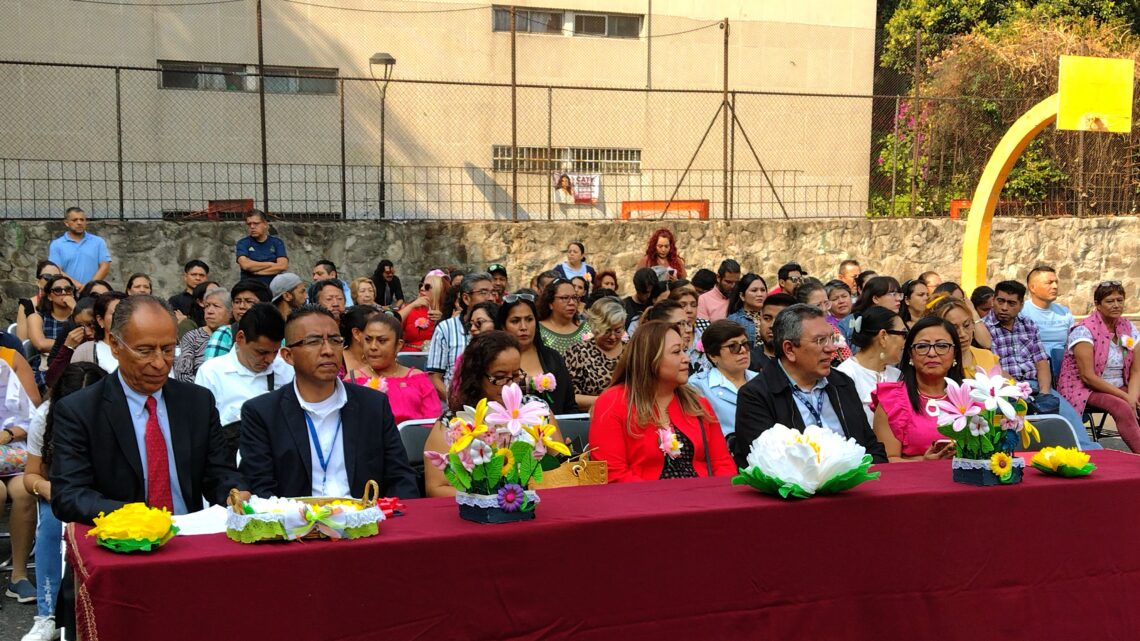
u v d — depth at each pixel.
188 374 7.23
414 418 6.21
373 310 6.46
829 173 21.14
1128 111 13.55
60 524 5.18
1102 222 19.11
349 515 3.20
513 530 3.33
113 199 17.25
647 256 14.31
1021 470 4.09
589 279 13.49
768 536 3.67
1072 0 24.89
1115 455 4.88
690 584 3.56
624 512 3.55
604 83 20.19
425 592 3.22
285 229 15.64
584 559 3.42
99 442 3.93
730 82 20.86
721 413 6.09
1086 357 8.54
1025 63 20.50
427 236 16.33
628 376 4.91
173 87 17.92
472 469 3.41
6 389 5.92
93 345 6.85
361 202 18.75
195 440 4.11
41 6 17.05
